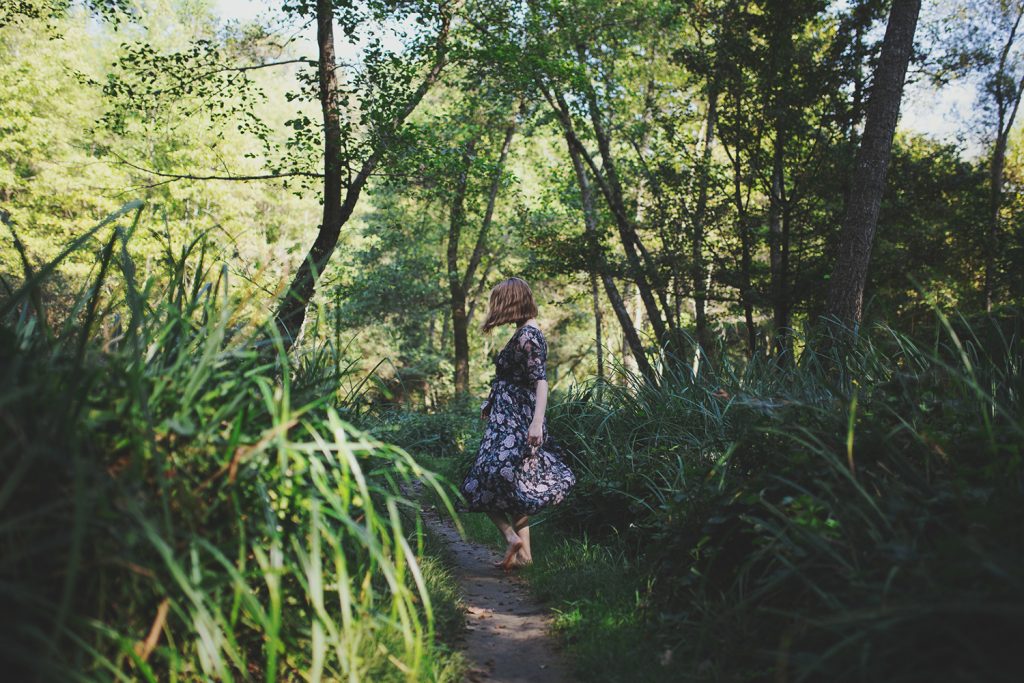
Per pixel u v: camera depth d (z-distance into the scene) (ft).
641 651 9.95
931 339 13.21
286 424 6.99
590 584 13.19
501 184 55.52
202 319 8.70
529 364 15.51
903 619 5.90
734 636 8.75
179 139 74.59
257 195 90.17
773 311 46.68
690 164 45.83
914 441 9.47
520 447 15.23
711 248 45.11
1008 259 47.21
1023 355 11.32
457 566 16.01
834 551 7.67
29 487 6.03
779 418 10.82
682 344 25.35
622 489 16.78
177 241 65.31
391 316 94.68
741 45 41.68
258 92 39.14
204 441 7.11
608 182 48.73
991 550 6.28
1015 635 5.57
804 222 44.50
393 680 8.18
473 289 97.04
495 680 9.77
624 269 45.44
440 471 31.19
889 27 28.76
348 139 35.94
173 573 5.81
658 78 52.42
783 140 42.88
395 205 77.46
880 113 28.60
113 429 6.74
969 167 49.70
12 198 73.26
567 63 42.80
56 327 8.30
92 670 5.97
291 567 6.82
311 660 7.74
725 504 10.39
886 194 46.29
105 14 38.58
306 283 10.15
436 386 99.81
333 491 8.73
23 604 5.53
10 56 73.41
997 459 8.45
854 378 12.41
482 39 40.42
